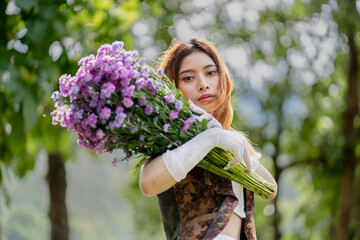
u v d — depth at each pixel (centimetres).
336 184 1192
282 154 1275
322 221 1317
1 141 662
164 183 260
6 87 515
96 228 5950
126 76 260
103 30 627
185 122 271
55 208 852
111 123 258
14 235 4666
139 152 277
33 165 726
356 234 1156
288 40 1095
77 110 268
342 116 1156
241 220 289
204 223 280
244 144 273
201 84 299
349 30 1050
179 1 1050
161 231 1714
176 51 309
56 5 563
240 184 285
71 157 817
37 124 605
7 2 571
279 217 1362
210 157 276
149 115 269
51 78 540
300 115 1196
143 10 932
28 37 525
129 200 1691
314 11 1048
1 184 711
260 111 1173
